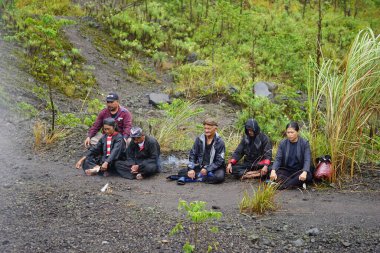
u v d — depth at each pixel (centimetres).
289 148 706
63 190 655
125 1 2103
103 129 788
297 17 2155
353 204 625
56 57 1459
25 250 466
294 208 611
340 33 1927
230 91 1434
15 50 1431
